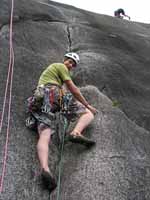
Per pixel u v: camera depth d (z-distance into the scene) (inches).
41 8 265.4
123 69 227.5
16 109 164.2
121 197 138.9
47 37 231.0
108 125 166.4
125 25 326.3
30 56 203.2
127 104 196.1
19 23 231.1
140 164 154.1
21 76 184.9
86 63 217.6
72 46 238.7
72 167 149.2
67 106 157.8
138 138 168.7
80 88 191.8
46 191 138.5
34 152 148.1
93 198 136.9
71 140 153.9
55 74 159.6
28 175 139.9
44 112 149.8
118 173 146.4
